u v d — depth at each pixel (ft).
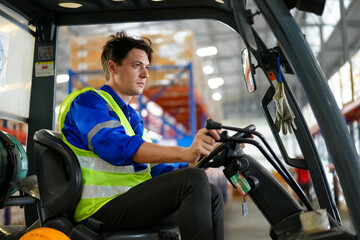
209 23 52.08
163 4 7.20
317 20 41.98
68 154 5.43
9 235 6.04
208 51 36.22
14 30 7.04
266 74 5.70
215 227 5.29
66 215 5.40
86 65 24.76
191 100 25.55
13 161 6.17
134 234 5.05
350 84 24.22
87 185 5.45
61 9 7.36
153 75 26.30
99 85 25.41
